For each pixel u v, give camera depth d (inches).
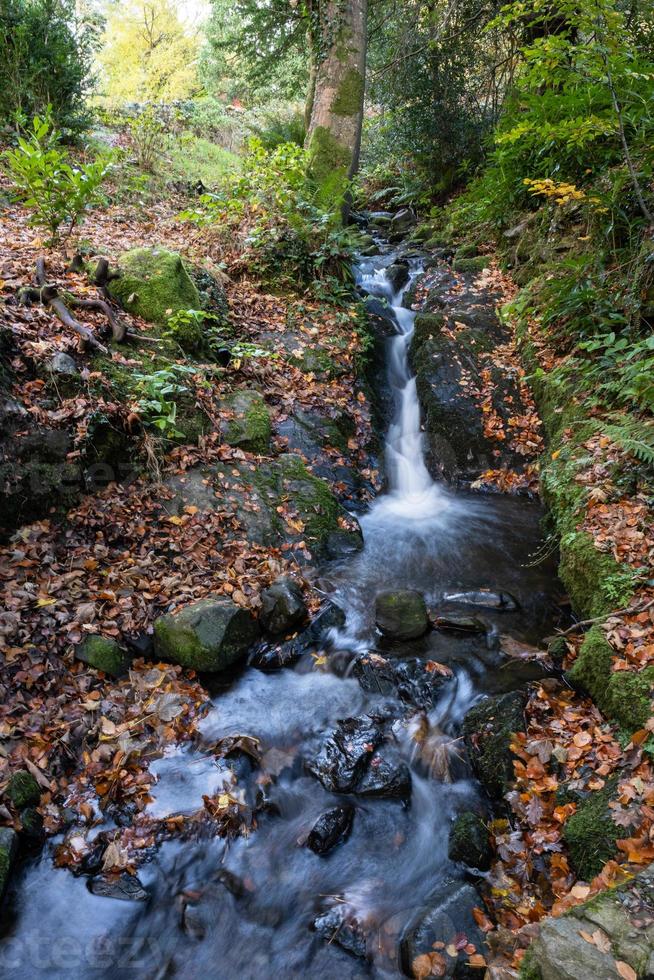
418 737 138.3
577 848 108.0
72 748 129.1
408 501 239.0
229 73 696.4
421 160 476.7
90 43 445.4
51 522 169.5
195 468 198.1
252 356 243.9
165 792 126.2
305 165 335.6
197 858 116.6
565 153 261.9
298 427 236.7
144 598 161.6
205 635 152.6
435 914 101.6
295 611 165.8
